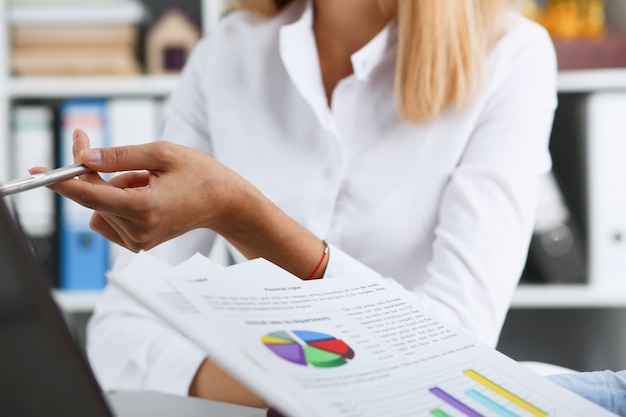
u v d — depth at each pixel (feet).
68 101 5.87
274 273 1.65
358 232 3.35
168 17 6.43
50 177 1.65
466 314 2.75
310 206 3.38
